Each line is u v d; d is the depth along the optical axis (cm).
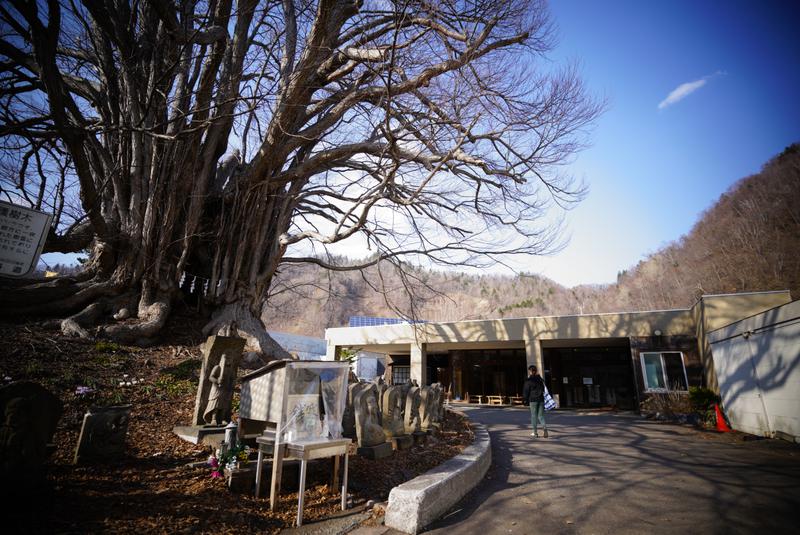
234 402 725
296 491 431
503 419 1455
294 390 395
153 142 1063
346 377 442
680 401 1516
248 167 1242
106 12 862
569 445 844
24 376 628
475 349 2742
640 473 586
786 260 6097
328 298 1745
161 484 390
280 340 2936
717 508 426
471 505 444
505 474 588
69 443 470
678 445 846
